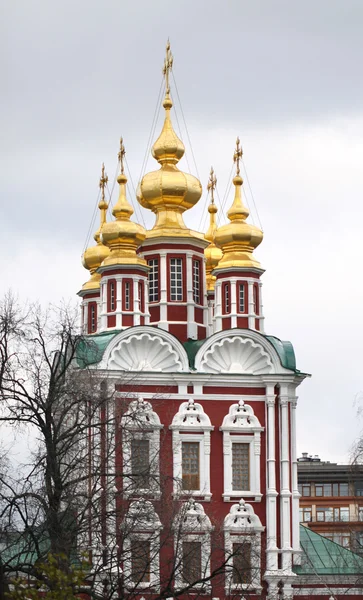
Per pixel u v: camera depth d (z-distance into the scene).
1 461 77.56
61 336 81.81
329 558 108.06
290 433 108.00
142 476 84.62
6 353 79.00
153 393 106.12
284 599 104.38
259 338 108.25
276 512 106.25
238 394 107.69
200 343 109.19
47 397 80.69
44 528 75.75
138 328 106.44
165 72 120.44
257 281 113.25
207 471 105.94
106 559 79.88
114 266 110.38
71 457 85.25
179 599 100.69
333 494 172.38
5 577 67.69
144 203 118.56
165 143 118.69
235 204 115.75
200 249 117.00
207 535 100.44
